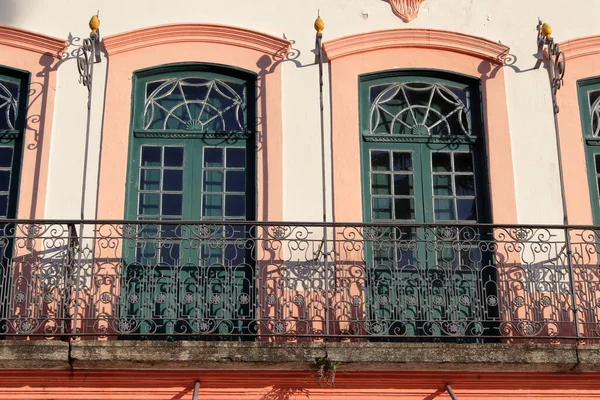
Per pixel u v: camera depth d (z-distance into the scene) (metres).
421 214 10.41
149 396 9.25
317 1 10.98
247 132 10.55
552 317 9.78
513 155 10.53
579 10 11.09
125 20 10.80
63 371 9.20
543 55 10.88
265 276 9.84
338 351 9.05
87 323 9.49
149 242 10.05
